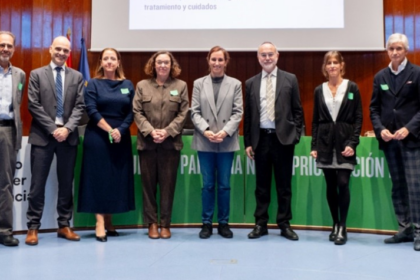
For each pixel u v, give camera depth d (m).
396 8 4.87
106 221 3.46
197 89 3.44
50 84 3.24
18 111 3.16
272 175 3.77
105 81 3.37
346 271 2.47
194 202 3.83
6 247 3.04
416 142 3.10
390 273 2.43
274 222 3.78
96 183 3.28
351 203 3.67
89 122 3.36
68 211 3.35
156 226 3.40
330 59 3.29
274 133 3.33
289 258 2.75
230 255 2.82
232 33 4.86
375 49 4.75
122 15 4.91
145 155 3.37
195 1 4.86
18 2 4.92
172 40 4.89
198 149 3.37
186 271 2.45
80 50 5.04
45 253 2.87
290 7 4.81
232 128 3.28
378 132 3.24
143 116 3.34
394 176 3.27
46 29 4.98
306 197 3.75
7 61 3.12
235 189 3.83
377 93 3.30
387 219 3.57
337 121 3.27
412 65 3.19
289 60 5.05
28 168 3.51
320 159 3.28
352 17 4.77
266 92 3.37
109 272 2.43
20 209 3.49
